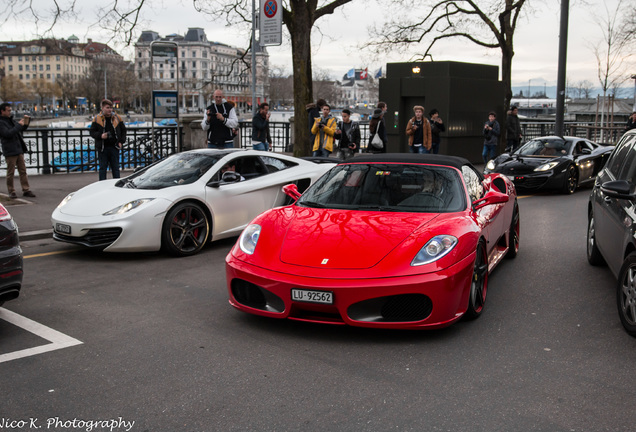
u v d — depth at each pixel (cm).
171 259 682
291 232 455
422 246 417
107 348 406
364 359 384
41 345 413
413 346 407
